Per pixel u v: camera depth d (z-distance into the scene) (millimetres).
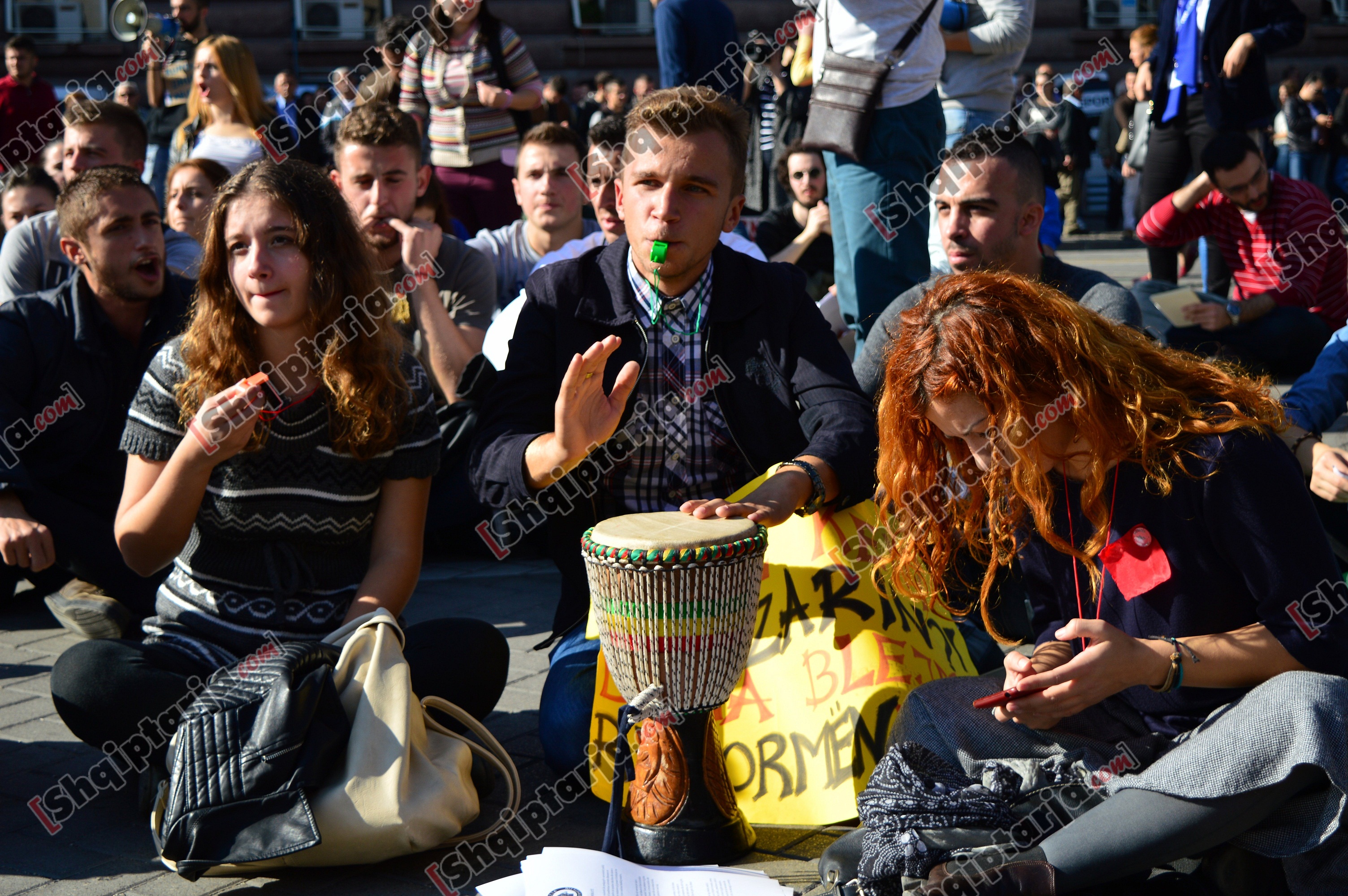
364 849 2408
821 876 2314
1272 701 2016
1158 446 2150
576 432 2594
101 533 3992
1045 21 17328
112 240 3951
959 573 2670
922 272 4941
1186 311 6020
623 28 18641
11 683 3699
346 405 2721
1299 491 2133
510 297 5684
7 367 4004
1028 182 3545
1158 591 2219
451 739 2658
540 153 5531
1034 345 2135
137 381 4164
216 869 2441
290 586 2809
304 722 2414
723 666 2400
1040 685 2115
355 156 4836
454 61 7430
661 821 2453
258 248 2668
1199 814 2006
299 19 17859
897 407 2299
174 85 9383
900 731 2480
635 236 2879
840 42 4742
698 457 2990
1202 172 6840
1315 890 2096
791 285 3033
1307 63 18562
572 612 3049
